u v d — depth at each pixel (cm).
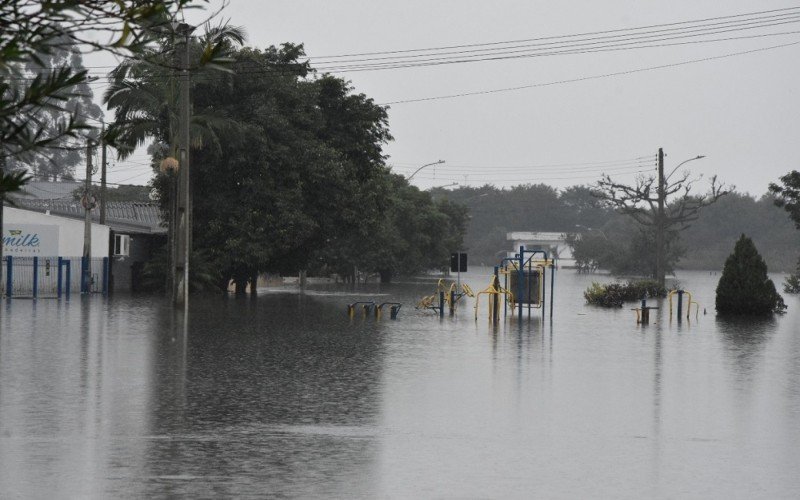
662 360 3522
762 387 2795
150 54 668
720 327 5341
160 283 8238
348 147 8769
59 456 1714
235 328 4684
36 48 614
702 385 2828
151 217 11612
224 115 7450
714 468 1689
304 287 10319
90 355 3372
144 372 2947
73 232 7788
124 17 641
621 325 5419
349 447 1831
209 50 698
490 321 5609
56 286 7588
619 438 1964
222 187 8081
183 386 2650
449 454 1777
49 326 4566
